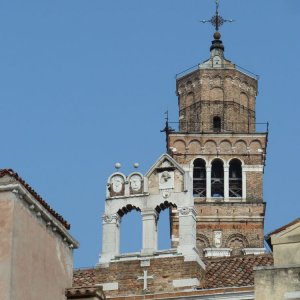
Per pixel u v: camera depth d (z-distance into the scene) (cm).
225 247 19850
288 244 7519
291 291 7288
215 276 9869
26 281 6247
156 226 10262
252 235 19925
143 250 10050
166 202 10225
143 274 9931
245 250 19725
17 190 6244
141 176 10325
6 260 6122
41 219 6475
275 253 7525
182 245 10038
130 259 10025
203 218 19988
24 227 6284
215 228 19962
